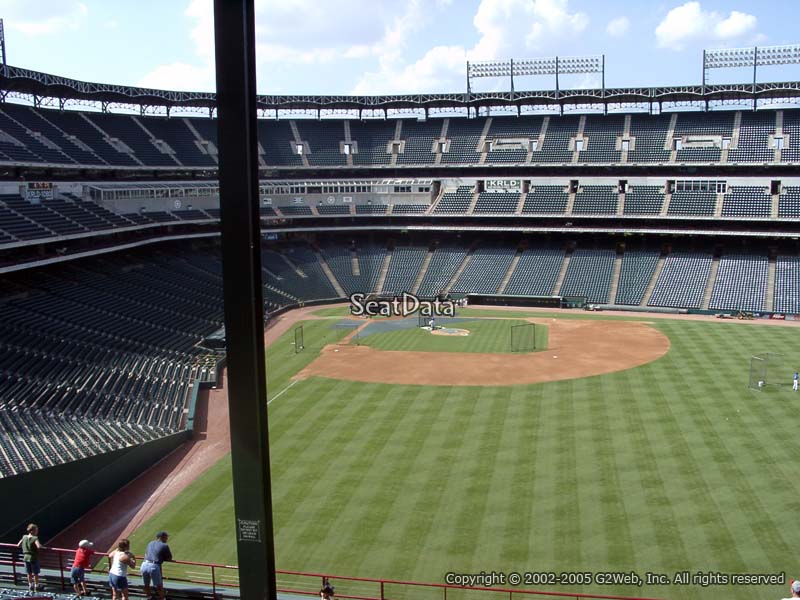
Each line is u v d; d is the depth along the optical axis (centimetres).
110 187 7781
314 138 10456
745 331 6956
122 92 8438
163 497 3347
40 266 6056
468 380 5269
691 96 9281
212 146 9481
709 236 9025
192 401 4678
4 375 4194
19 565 2244
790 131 8994
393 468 3531
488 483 3316
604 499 3102
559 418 4275
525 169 9794
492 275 9319
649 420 4175
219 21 1075
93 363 4897
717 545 2677
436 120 10631
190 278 7875
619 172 9475
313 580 2522
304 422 4319
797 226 8344
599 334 7025
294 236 10362
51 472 2941
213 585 1980
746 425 4031
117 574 1800
